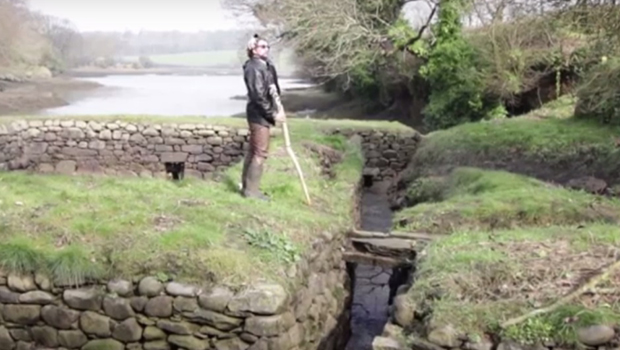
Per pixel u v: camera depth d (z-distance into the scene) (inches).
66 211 195.0
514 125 468.8
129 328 159.8
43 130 480.1
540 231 198.4
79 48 2726.4
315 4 648.4
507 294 144.5
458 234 200.7
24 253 164.9
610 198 280.7
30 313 164.4
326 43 664.4
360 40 673.6
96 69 2955.2
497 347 129.3
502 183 303.9
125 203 206.4
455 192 323.0
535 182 310.0
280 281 161.8
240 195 240.2
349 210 268.2
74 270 161.6
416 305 147.3
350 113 932.0
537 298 140.5
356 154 430.3
